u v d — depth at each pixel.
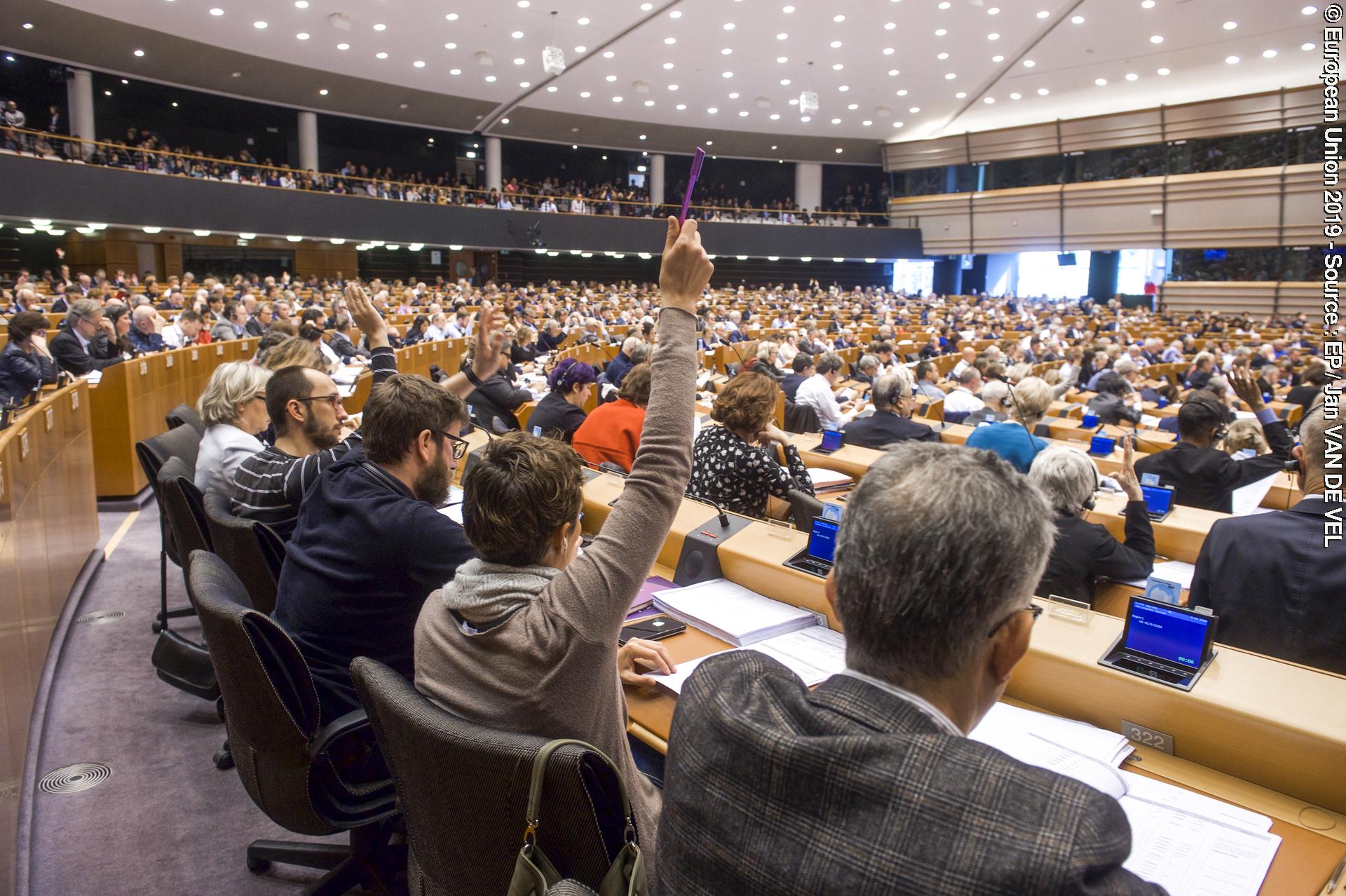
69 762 2.72
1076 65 19.55
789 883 0.68
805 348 13.30
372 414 1.92
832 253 27.41
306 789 1.75
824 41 17.78
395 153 26.62
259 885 2.18
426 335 12.44
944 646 0.78
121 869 2.23
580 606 1.21
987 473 0.82
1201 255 23.42
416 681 1.32
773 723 0.77
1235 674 1.49
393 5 15.42
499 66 19.12
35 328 5.29
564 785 1.02
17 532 2.91
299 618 1.87
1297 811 1.33
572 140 25.44
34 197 15.39
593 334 13.55
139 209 17.00
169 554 3.44
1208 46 18.23
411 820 1.24
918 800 0.67
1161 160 23.36
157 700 3.13
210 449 2.95
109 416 5.60
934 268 29.42
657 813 1.38
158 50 17.17
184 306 12.88
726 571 2.25
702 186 30.17
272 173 20.02
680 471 1.28
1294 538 1.86
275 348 3.29
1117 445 5.57
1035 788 0.67
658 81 20.52
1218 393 8.30
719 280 29.00
